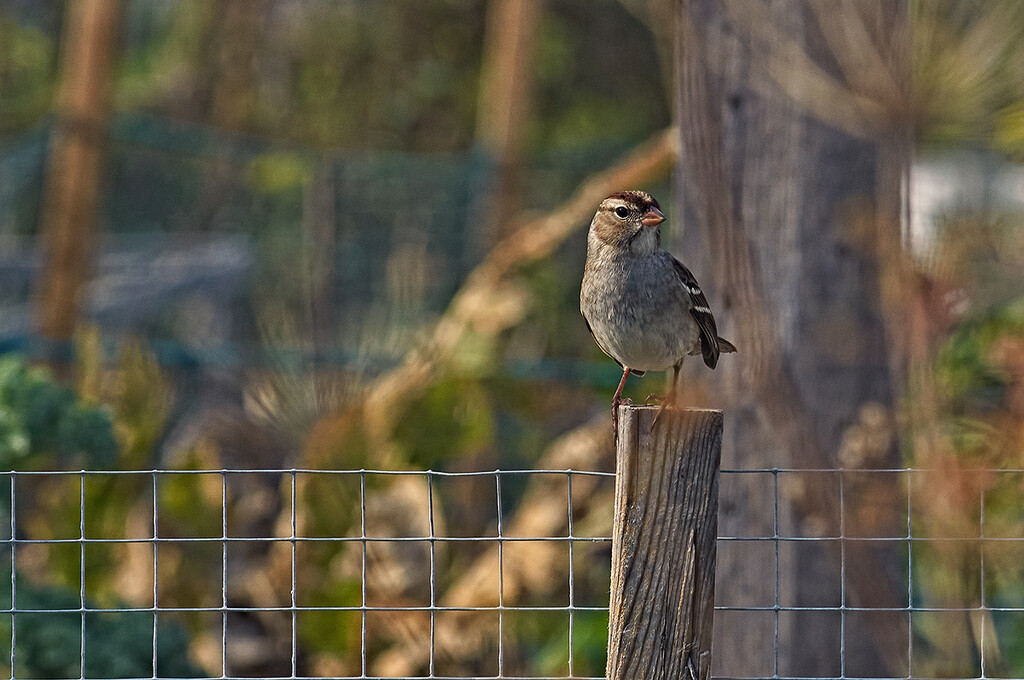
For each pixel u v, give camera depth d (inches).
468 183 822.5
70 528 430.0
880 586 336.2
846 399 368.8
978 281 243.3
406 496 448.8
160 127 792.9
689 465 232.4
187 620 427.2
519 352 673.6
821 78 230.4
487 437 500.1
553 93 1083.9
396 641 425.1
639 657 232.8
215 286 753.0
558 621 435.2
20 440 378.9
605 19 1093.8
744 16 248.8
